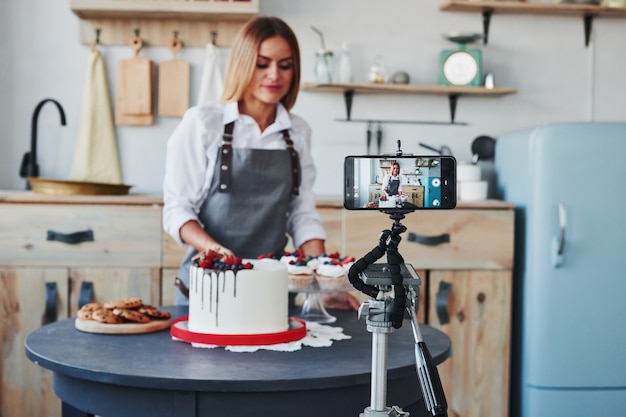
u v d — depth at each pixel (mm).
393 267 1131
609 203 3227
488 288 3330
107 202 3170
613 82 3873
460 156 3811
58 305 3168
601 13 3760
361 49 3750
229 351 1751
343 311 2301
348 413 1566
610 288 3248
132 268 3184
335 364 1638
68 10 3631
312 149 3748
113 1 3398
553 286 3244
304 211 2588
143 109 3625
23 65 3629
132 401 1559
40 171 3658
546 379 3252
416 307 1156
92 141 3607
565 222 3203
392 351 1756
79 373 1583
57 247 3158
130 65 3617
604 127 3227
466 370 3334
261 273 1839
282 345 1810
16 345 3160
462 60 3689
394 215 1158
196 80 3682
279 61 2348
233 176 2420
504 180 3625
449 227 3307
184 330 1850
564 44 3846
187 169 2398
